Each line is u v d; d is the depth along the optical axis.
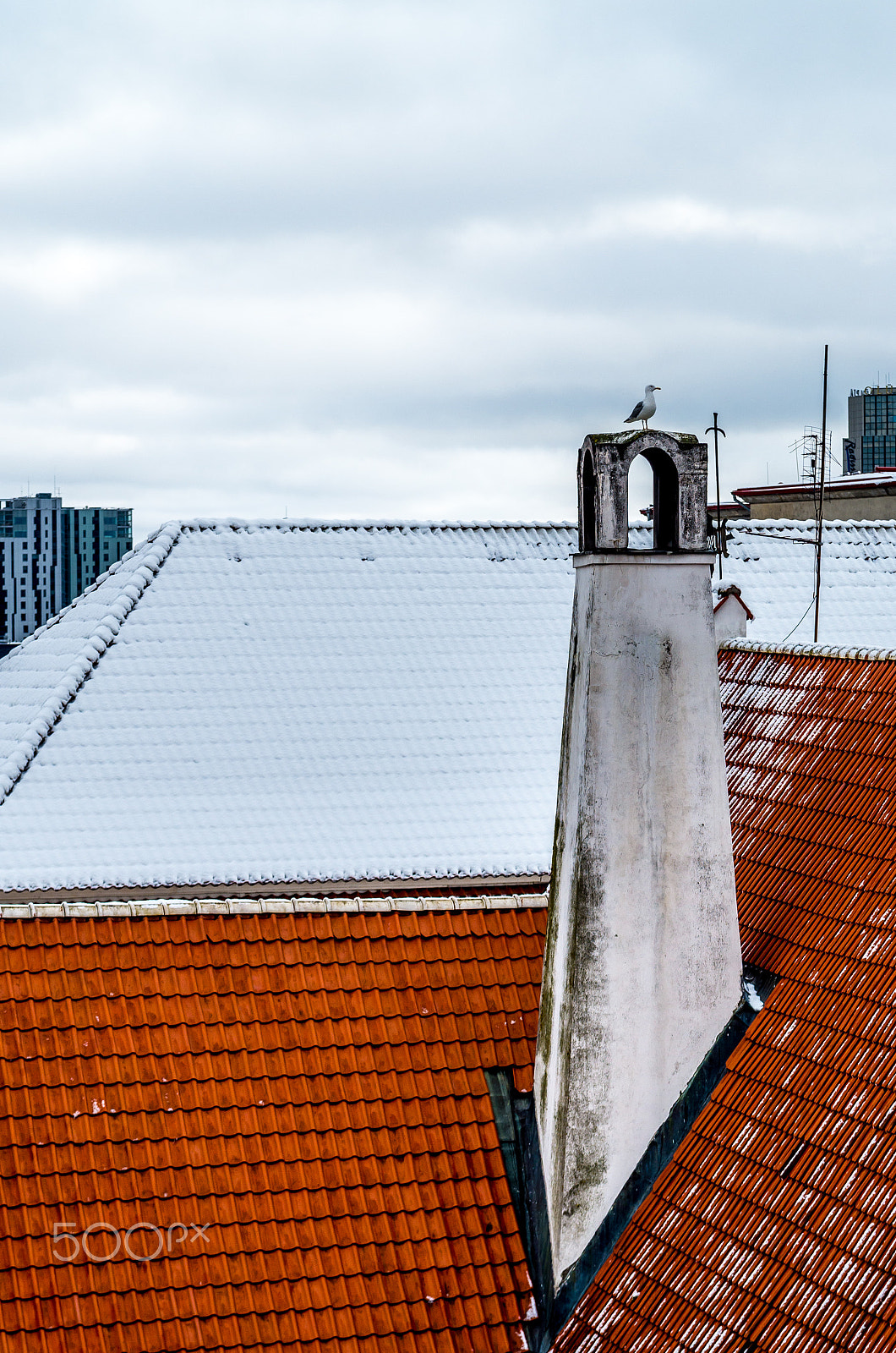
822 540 39.09
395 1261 15.68
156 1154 15.91
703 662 16.12
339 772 30.50
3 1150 15.62
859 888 16.36
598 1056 15.76
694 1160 15.19
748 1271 13.64
